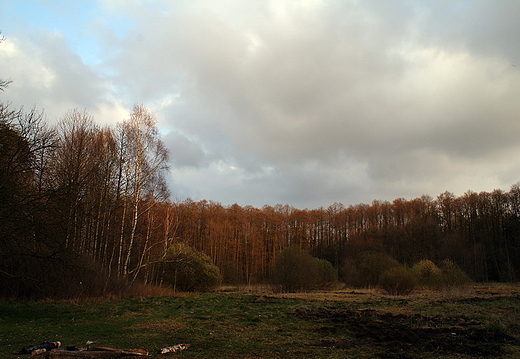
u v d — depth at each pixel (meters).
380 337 10.28
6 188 12.98
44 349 8.13
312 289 33.03
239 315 14.91
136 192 24.64
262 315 14.92
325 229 75.31
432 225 57.03
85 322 12.70
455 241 54.84
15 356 7.74
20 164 14.40
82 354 7.39
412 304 18.77
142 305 18.03
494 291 29.81
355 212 74.81
